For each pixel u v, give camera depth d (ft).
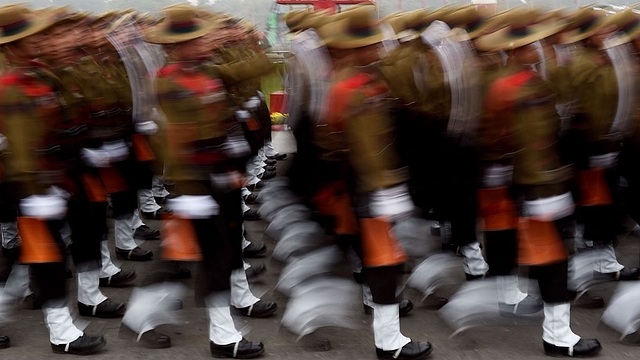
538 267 12.04
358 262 14.85
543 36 11.42
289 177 16.83
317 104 12.25
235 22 16.21
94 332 13.57
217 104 11.35
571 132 13.42
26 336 13.33
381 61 11.94
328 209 13.70
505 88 11.48
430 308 14.70
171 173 11.51
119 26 14.56
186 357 12.46
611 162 13.73
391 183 11.33
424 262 15.40
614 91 12.64
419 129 14.08
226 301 12.20
